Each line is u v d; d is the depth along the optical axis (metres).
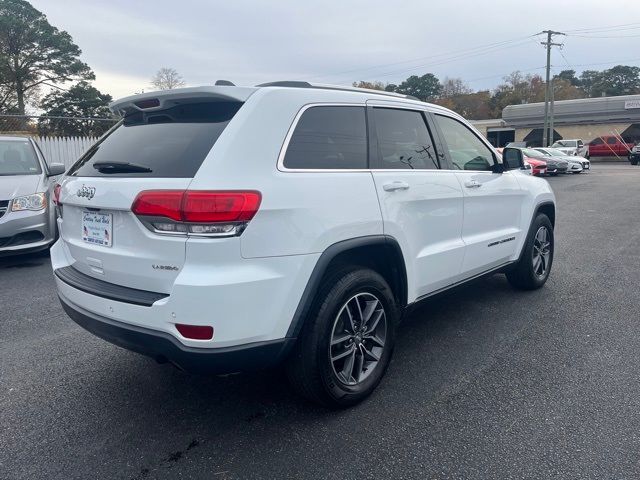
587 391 3.27
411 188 3.43
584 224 10.08
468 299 5.21
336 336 2.99
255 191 2.52
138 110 3.17
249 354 2.57
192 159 2.57
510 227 4.81
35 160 7.68
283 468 2.55
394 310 3.32
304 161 2.84
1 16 35.31
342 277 2.96
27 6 36.44
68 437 2.85
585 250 7.56
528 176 5.24
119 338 2.73
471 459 2.60
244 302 2.49
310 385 2.88
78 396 3.30
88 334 4.37
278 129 2.76
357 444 2.74
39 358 3.88
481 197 4.24
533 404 3.12
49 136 14.84
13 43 36.31
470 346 4.03
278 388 3.40
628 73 88.25
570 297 5.25
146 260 2.59
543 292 5.43
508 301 5.13
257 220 2.51
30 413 3.10
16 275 6.36
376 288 3.14
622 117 44.75
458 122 4.32
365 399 3.21
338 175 2.96
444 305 5.03
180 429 2.92
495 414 3.01
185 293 2.42
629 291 5.42
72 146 14.38
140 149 2.87
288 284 2.63
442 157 3.95
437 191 3.68
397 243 3.27
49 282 6.04
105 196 2.75
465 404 3.13
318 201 2.78
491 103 80.50
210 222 2.42
